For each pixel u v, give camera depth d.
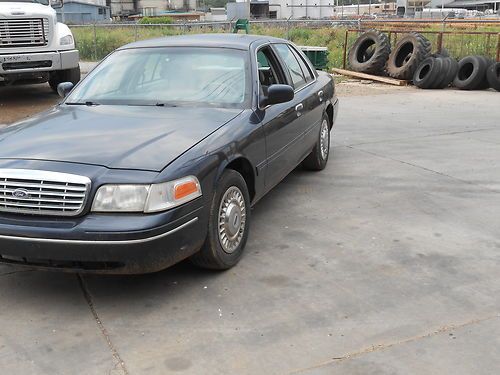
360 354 3.12
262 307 3.63
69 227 3.36
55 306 3.69
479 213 5.34
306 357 3.10
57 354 3.17
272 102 4.64
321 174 6.70
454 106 12.05
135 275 4.09
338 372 2.97
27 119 4.62
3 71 11.29
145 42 5.56
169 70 5.04
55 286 3.95
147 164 3.53
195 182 3.61
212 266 4.05
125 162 3.54
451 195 5.87
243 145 4.21
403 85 16.02
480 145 8.16
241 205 4.25
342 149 7.99
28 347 3.25
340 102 12.77
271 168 4.84
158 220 3.38
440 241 4.66
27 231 3.38
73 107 4.79
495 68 14.32
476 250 4.48
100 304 3.71
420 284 3.92
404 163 7.17
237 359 3.10
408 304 3.65
